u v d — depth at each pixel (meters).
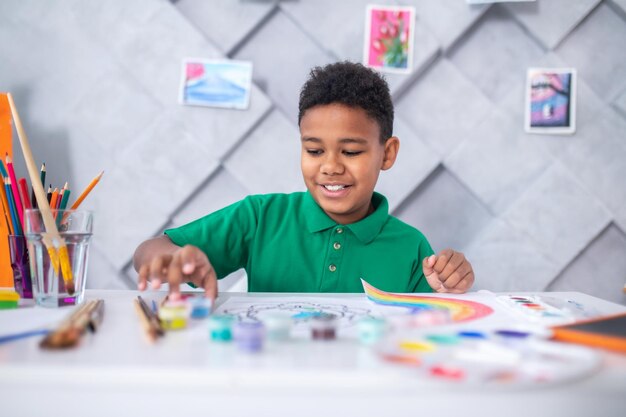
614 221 1.43
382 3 1.42
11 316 0.51
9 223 0.63
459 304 0.60
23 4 1.40
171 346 0.40
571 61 1.45
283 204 0.97
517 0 1.39
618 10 1.44
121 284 1.41
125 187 1.41
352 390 0.34
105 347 0.40
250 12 1.43
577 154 1.43
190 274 0.61
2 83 1.39
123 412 0.34
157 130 1.41
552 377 0.34
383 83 0.90
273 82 1.45
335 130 0.81
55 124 1.40
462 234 1.46
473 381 0.33
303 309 0.57
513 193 1.44
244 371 0.34
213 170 1.42
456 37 1.42
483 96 1.43
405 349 0.39
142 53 1.41
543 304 0.57
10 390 0.34
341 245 0.90
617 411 0.34
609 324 0.46
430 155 1.42
